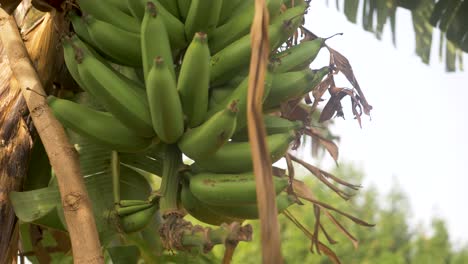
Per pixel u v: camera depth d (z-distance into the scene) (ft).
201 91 4.94
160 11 5.18
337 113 5.85
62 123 5.11
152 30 4.94
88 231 4.97
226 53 5.11
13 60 5.53
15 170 5.64
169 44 5.04
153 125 4.99
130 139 5.11
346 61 5.87
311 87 5.34
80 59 4.95
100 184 5.82
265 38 4.10
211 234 4.58
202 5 5.10
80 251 4.93
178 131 4.97
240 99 5.00
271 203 3.85
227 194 4.89
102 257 4.95
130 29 5.28
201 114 5.01
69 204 5.01
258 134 3.94
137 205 5.18
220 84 5.22
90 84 4.96
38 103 5.31
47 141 5.18
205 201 4.97
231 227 4.48
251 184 4.87
